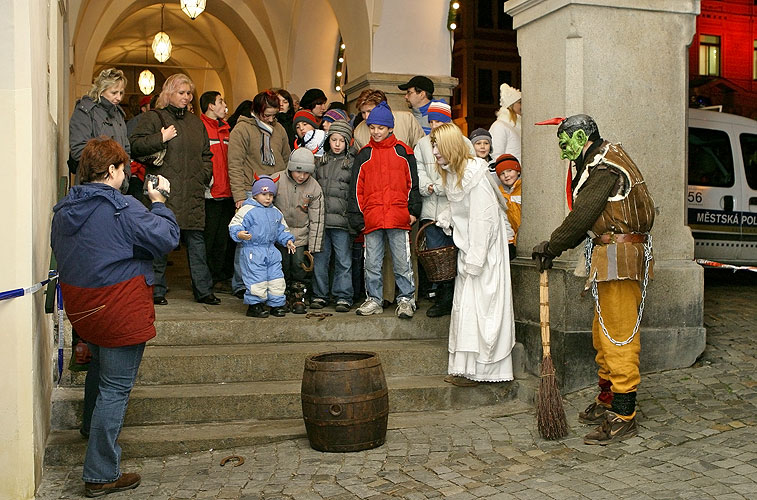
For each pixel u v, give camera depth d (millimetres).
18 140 4371
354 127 8219
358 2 10430
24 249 4371
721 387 5688
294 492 4414
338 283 7066
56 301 5762
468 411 5941
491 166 7652
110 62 25859
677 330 6172
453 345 6105
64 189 6797
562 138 5098
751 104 32250
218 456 5094
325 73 15047
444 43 10641
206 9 16938
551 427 5090
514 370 6367
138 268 4473
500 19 33562
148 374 5867
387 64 10438
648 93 6238
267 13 15031
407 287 6836
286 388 5793
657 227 6293
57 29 7043
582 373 5996
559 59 6141
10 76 4352
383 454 5004
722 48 32406
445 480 4523
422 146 6965
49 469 4949
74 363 4922
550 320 6129
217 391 5691
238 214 6547
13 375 4324
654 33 6234
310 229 6961
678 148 6340
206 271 7250
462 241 6023
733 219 10062
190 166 6977
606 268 4914
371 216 6723
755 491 4047
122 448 5086
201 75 25703
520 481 4449
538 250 5109
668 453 4703
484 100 33594
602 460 4707
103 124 6027
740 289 9227
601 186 4906
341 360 5340
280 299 6633
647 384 5871
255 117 7441
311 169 6914
